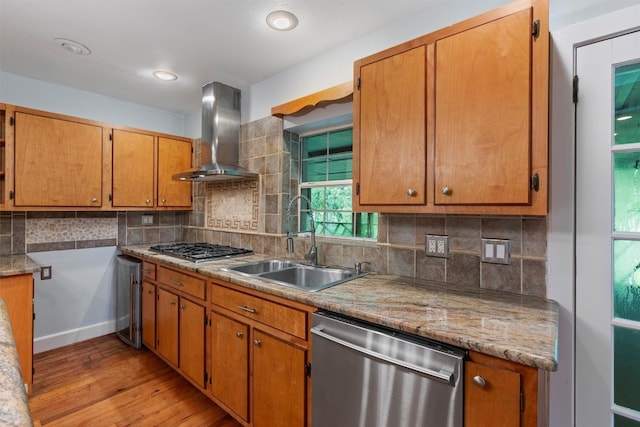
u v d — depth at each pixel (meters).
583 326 1.26
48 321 2.69
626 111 1.20
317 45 2.06
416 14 1.73
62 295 2.76
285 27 1.86
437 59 1.33
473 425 0.94
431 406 1.01
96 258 2.95
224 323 1.82
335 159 2.36
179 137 3.22
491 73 1.20
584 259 1.26
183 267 2.12
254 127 2.66
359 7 1.68
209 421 1.84
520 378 0.88
